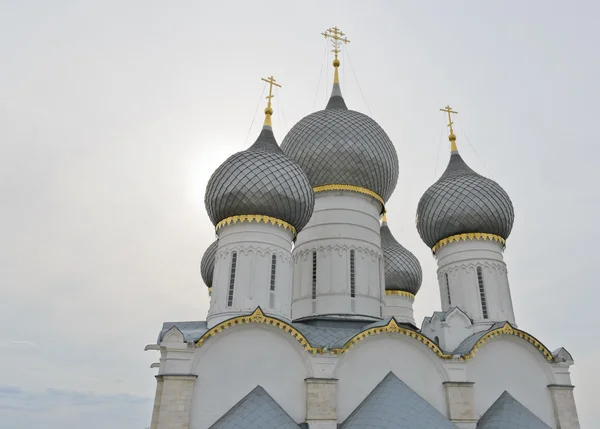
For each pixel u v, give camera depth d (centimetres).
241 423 2280
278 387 2531
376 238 3653
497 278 3459
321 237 3516
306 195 3189
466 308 3397
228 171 3114
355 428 2403
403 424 2325
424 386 2766
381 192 3838
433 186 3916
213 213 3156
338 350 2662
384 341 2822
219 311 2827
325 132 3803
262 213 3038
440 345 3158
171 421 2297
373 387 2684
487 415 2797
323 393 2547
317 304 3319
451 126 4328
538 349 3053
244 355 2550
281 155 3262
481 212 3566
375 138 3850
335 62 4688
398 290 4834
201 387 2425
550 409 2967
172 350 2444
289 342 2641
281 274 2967
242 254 2938
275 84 3934
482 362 2950
